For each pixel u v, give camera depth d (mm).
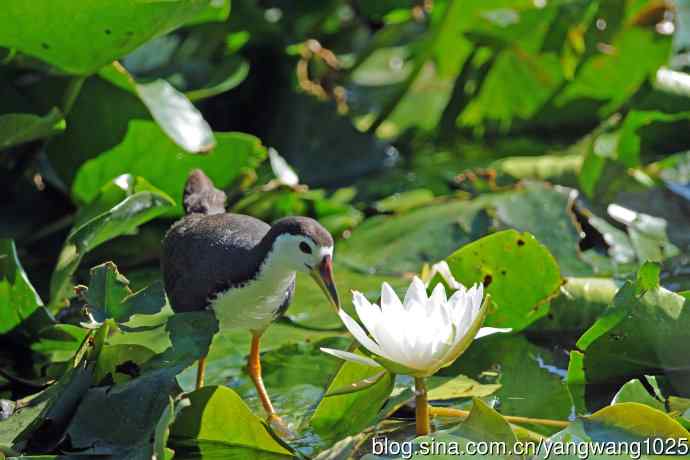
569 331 9320
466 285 9008
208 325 7664
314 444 7559
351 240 11406
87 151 11211
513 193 11289
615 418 6816
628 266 10633
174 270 8281
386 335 6707
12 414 7645
